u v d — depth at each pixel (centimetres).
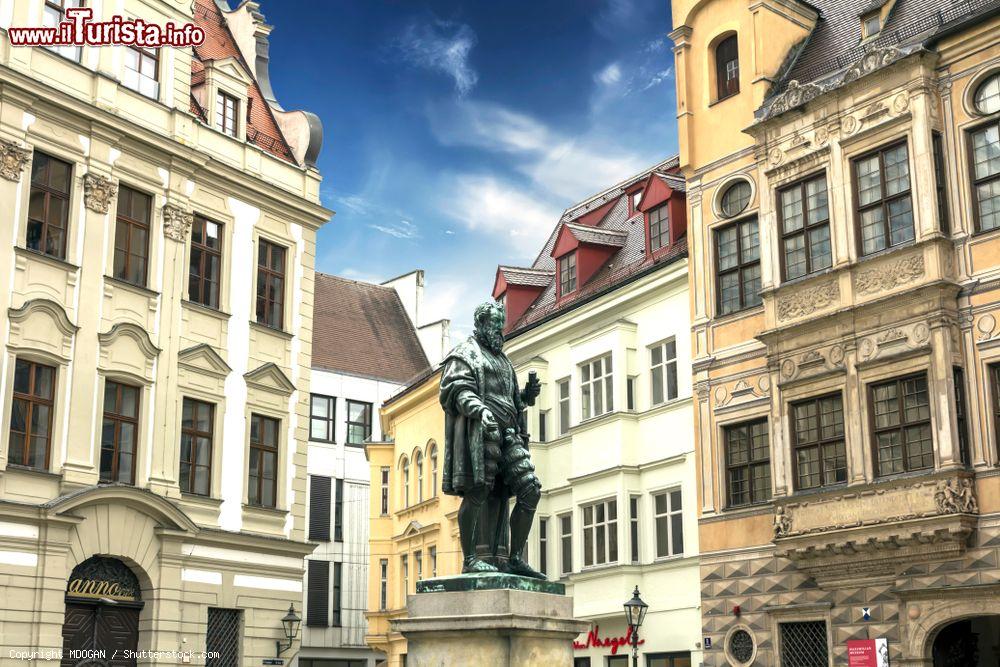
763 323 2775
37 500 2531
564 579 3378
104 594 2667
